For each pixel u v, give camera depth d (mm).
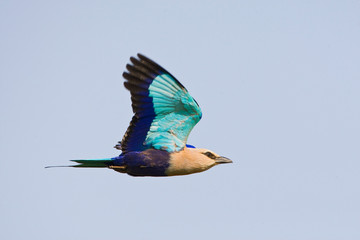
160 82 14586
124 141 14961
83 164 15211
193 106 14781
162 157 14938
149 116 14812
